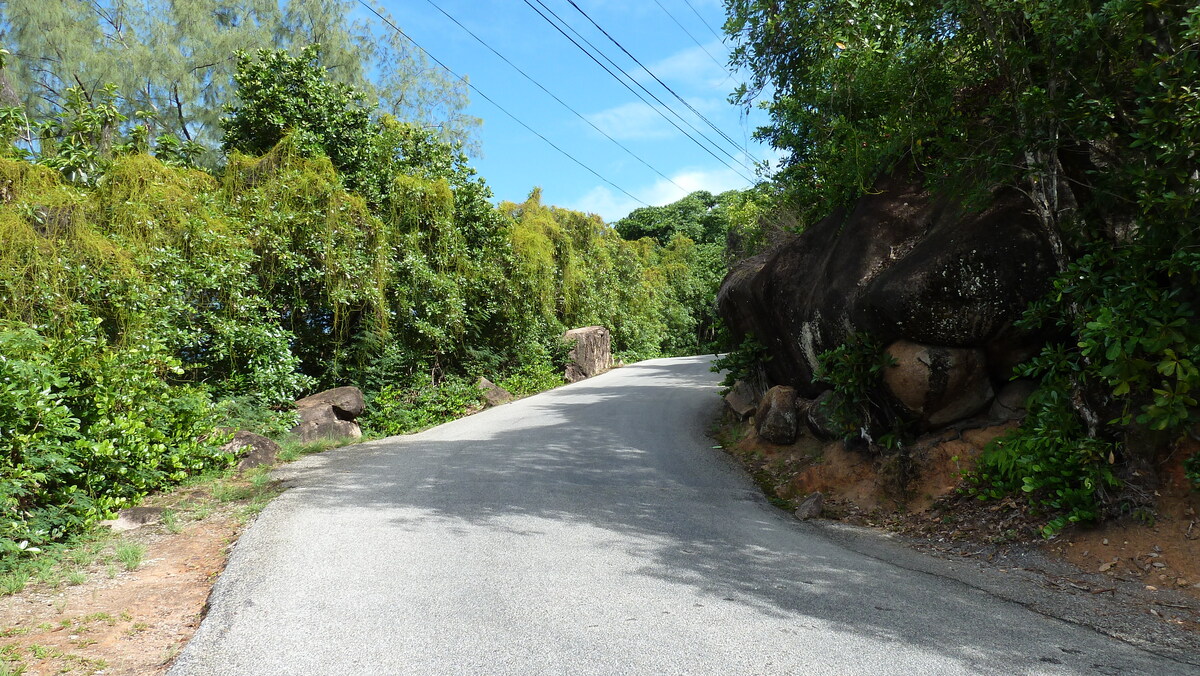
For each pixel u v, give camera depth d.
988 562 5.71
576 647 3.92
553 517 6.93
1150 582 4.99
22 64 18.91
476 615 4.39
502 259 17.86
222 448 9.01
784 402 9.90
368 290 13.02
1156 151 5.52
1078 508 5.70
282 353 11.41
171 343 9.64
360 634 4.10
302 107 14.05
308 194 12.23
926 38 7.31
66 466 6.37
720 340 13.18
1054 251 6.48
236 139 14.17
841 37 8.27
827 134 10.40
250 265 11.36
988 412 7.50
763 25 8.84
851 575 5.30
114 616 4.55
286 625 4.23
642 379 20.92
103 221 9.39
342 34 24.03
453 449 10.77
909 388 7.37
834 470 8.27
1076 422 6.08
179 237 10.08
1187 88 4.99
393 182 14.78
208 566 5.62
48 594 4.94
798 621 4.31
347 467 9.32
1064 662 3.76
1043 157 6.56
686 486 8.57
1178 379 5.16
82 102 10.32
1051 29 6.08
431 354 16.12
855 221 8.79
